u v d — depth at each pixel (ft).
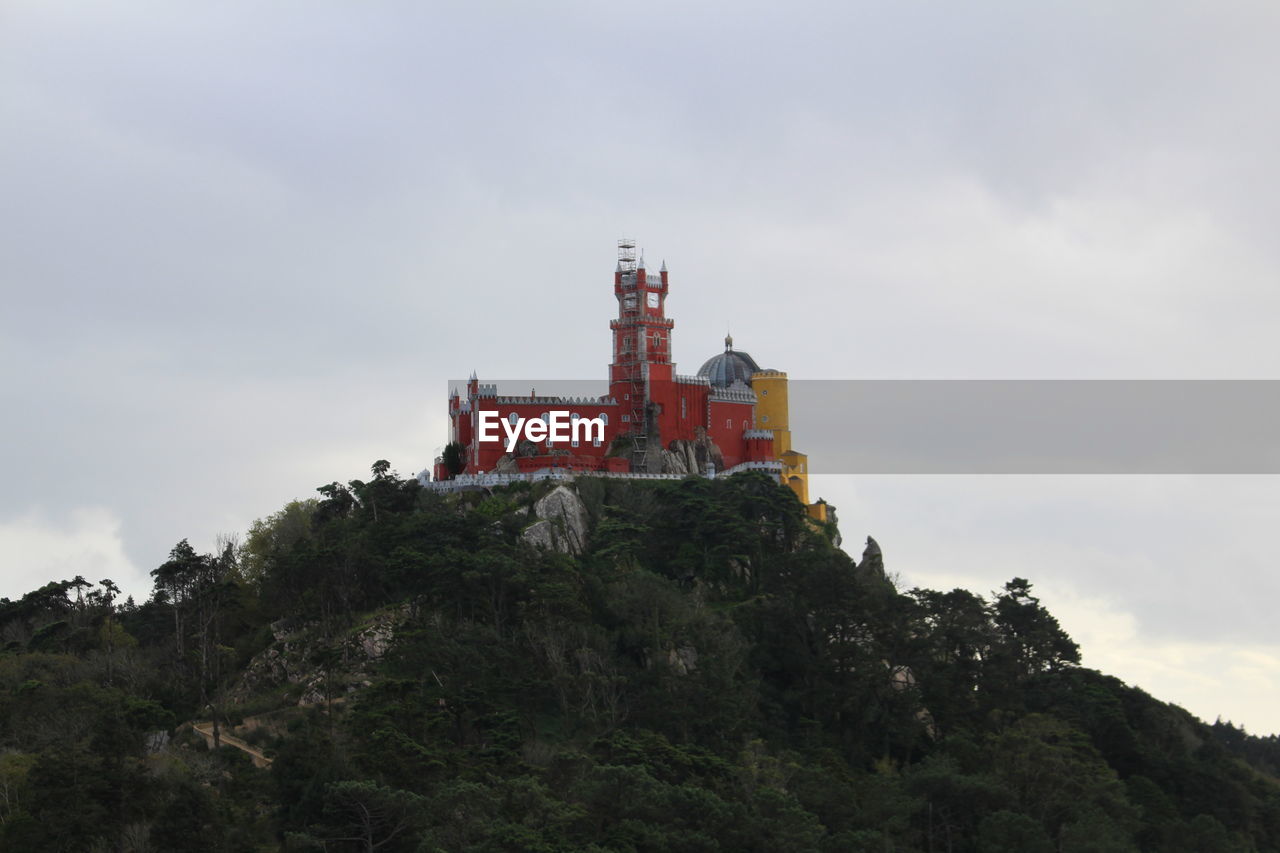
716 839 638.94
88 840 610.65
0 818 638.53
